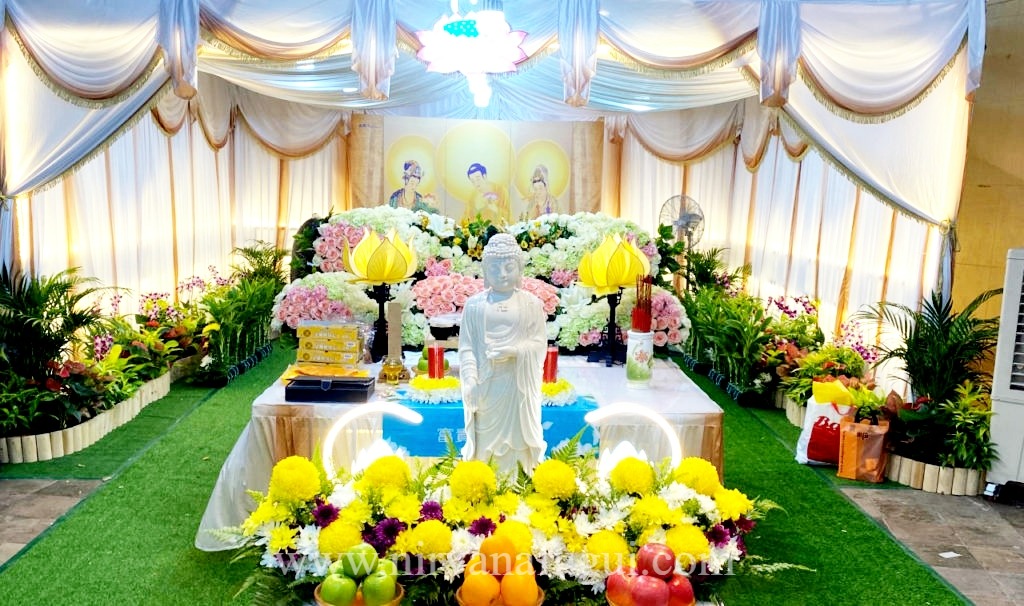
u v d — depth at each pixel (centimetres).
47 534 364
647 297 381
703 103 829
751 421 575
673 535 232
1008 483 432
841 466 465
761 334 628
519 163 1079
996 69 564
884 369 607
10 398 461
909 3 440
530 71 872
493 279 288
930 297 537
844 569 350
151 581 324
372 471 245
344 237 441
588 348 444
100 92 460
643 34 450
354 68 448
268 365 713
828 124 532
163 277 764
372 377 368
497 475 270
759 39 440
